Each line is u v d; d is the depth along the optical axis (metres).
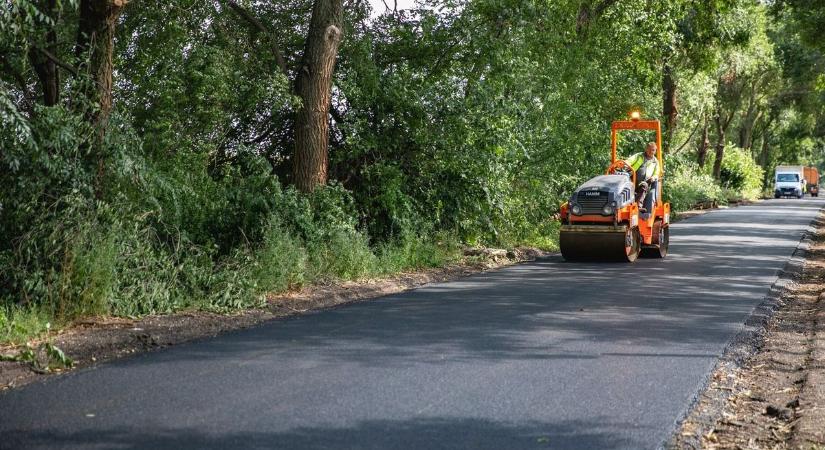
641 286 14.31
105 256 10.48
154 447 5.49
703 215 41.56
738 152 75.75
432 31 18.81
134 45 15.21
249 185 14.94
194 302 11.38
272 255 13.29
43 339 8.90
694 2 38.88
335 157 17.55
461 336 9.55
